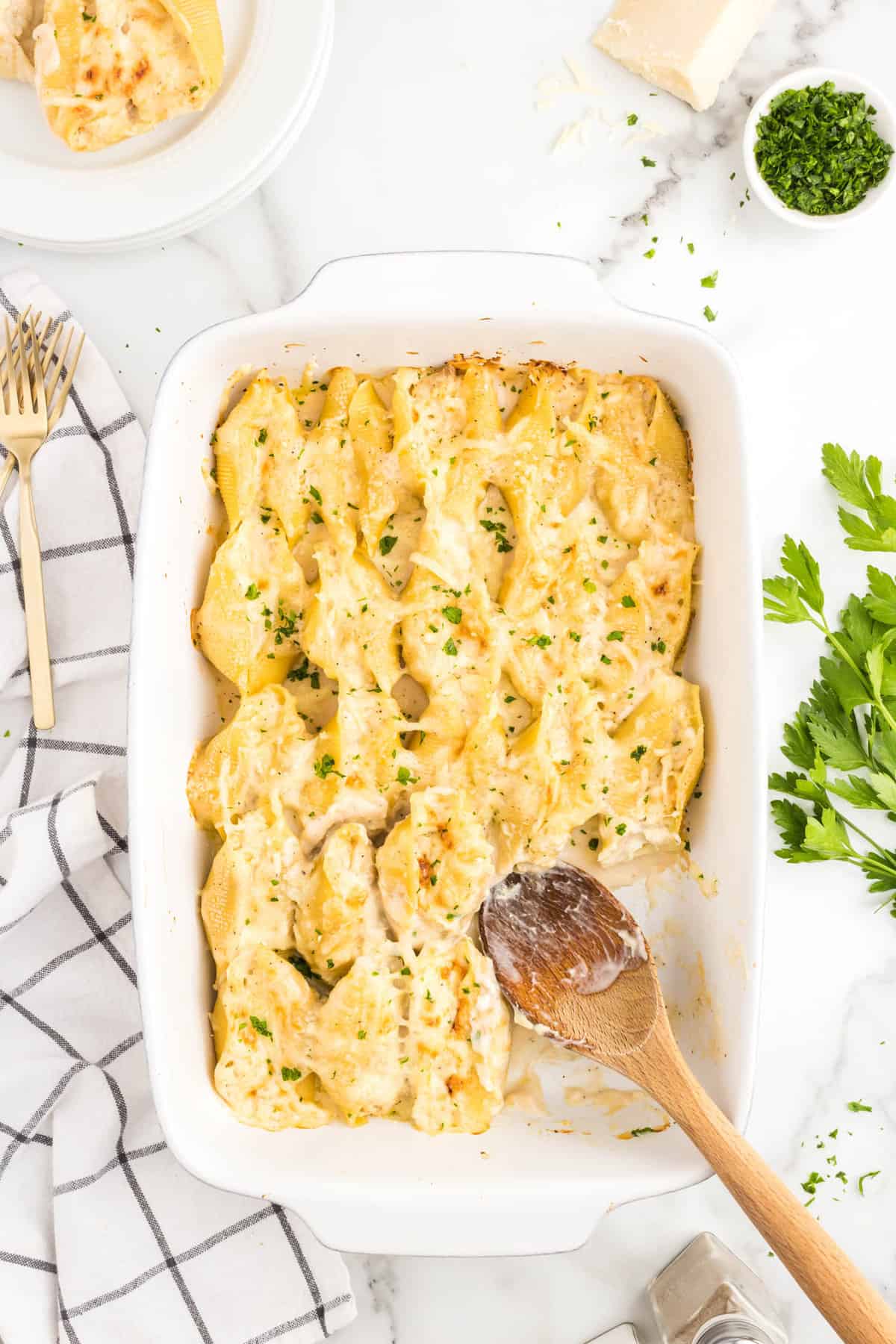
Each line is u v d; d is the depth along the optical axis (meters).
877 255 0.88
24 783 0.87
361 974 0.77
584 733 0.80
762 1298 0.85
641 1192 0.76
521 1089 0.80
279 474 0.81
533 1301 0.87
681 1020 0.81
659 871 0.82
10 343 0.86
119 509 0.87
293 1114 0.78
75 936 0.86
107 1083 0.86
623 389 0.81
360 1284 0.87
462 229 0.88
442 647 0.79
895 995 0.88
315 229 0.88
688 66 0.86
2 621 0.86
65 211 0.85
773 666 0.88
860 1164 0.87
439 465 0.81
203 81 0.83
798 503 0.88
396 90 0.88
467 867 0.78
